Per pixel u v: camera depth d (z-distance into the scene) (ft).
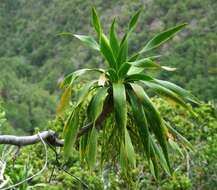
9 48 227.61
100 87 10.52
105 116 10.39
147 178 22.06
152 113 9.96
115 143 11.16
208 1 142.20
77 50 181.27
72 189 20.53
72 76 10.30
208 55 115.14
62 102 10.46
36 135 9.58
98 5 179.63
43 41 212.43
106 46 10.41
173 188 22.63
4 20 242.78
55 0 219.20
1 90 158.10
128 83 10.38
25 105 144.66
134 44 139.85
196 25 136.67
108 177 20.47
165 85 10.39
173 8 145.89
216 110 28.78
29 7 236.63
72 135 10.05
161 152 10.25
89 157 10.09
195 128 27.12
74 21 200.64
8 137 9.25
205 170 26.55
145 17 148.66
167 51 123.95
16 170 13.84
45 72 191.62
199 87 97.91
